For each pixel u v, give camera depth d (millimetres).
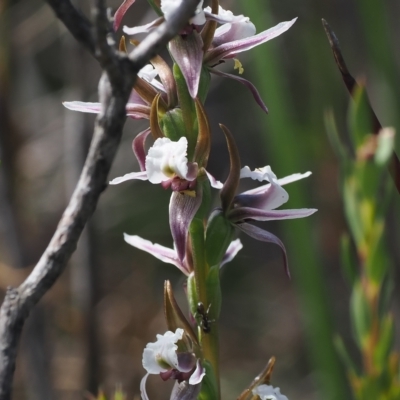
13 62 656
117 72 323
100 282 579
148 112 355
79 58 553
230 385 811
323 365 423
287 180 358
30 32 666
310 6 751
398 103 448
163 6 345
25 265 545
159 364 350
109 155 325
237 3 482
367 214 381
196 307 355
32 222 678
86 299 564
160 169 348
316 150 656
